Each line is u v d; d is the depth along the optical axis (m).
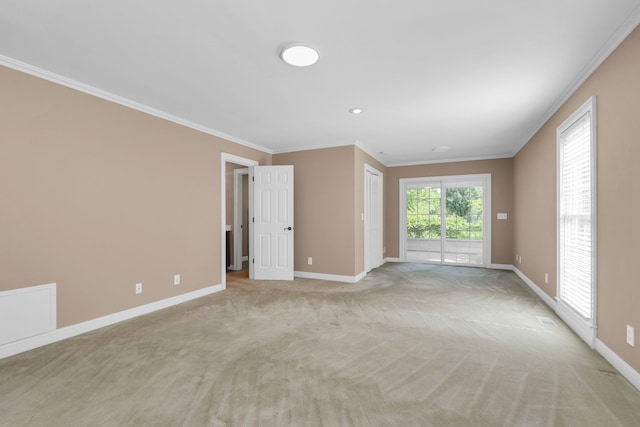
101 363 2.37
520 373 2.21
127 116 3.39
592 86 2.62
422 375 2.19
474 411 1.79
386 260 7.38
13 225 2.54
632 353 2.09
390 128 4.49
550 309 3.71
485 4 1.87
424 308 3.75
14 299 2.53
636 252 2.04
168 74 2.79
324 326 3.16
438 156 6.55
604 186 2.43
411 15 1.97
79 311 2.96
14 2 1.83
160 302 3.74
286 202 5.39
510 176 6.31
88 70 2.72
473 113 3.84
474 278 5.46
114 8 1.89
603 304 2.47
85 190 3.02
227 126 4.38
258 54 2.45
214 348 2.64
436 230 7.07
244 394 1.96
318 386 2.05
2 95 2.48
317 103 3.49
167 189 3.84
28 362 2.38
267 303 3.97
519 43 2.29
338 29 2.12
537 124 4.25
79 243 2.97
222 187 4.70
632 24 2.01
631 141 2.08
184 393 1.97
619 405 1.85
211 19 2.01
